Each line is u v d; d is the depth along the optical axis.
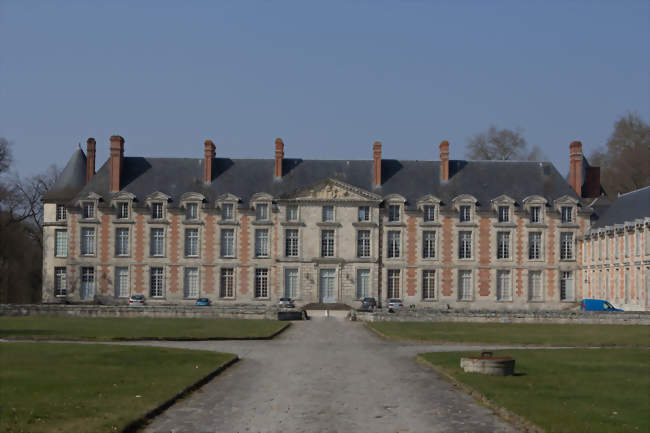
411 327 45.69
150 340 36.66
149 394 19.58
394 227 69.00
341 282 68.50
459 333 41.12
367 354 31.36
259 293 68.94
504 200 69.06
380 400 19.81
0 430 15.22
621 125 91.50
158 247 69.00
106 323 45.81
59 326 42.62
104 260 68.62
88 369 23.84
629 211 62.28
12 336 36.25
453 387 21.98
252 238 68.94
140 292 68.50
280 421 17.16
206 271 68.75
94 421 16.16
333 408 18.70
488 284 68.75
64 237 72.62
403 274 68.81
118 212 68.88
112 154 70.00
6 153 72.56
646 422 16.27
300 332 43.16
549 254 69.06
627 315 48.31
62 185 74.00
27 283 90.75
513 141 92.38
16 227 86.12
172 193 69.75
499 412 18.00
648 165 85.88
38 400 18.25
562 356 28.84
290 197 68.81
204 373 23.73
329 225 68.81
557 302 68.88
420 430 16.31
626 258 59.72
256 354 31.16
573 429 15.61
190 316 53.38
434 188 70.62
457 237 68.94
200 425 16.75
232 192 69.88
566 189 70.62
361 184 70.88
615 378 22.67
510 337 38.75
